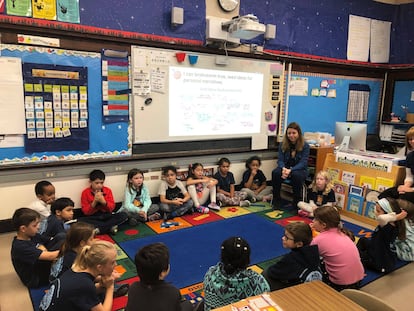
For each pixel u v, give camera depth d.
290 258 1.87
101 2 3.23
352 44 5.21
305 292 1.26
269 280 1.93
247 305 1.17
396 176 3.39
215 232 3.24
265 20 4.33
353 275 2.08
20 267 2.20
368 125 5.70
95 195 3.28
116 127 3.50
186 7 3.72
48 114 3.14
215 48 3.97
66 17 3.08
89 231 1.94
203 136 4.08
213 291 1.50
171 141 3.87
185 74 3.82
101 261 1.56
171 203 3.63
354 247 2.12
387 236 2.54
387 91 5.70
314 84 4.93
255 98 4.41
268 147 4.67
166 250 1.48
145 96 3.60
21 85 2.98
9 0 2.83
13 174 3.06
